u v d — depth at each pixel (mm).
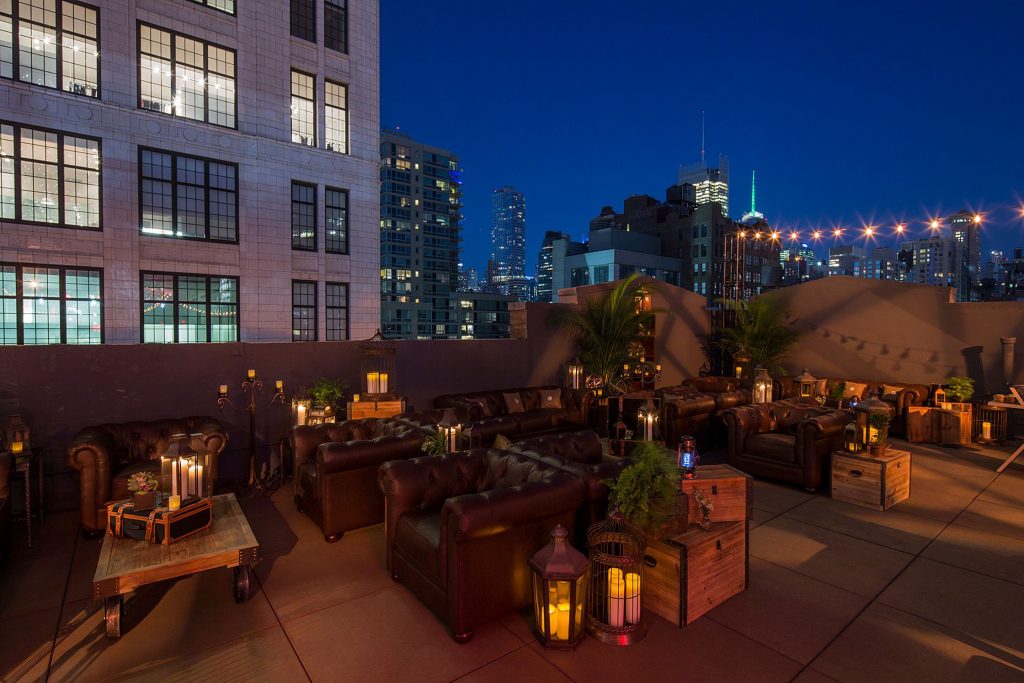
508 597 3961
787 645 3682
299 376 8555
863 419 6836
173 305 12008
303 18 14023
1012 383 11000
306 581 4641
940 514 6316
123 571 3738
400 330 100062
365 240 15219
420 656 3570
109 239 11094
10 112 10055
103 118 10977
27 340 10398
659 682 3301
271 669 3445
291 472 7758
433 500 4750
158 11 11656
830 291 13680
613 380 12375
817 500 6855
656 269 72062
